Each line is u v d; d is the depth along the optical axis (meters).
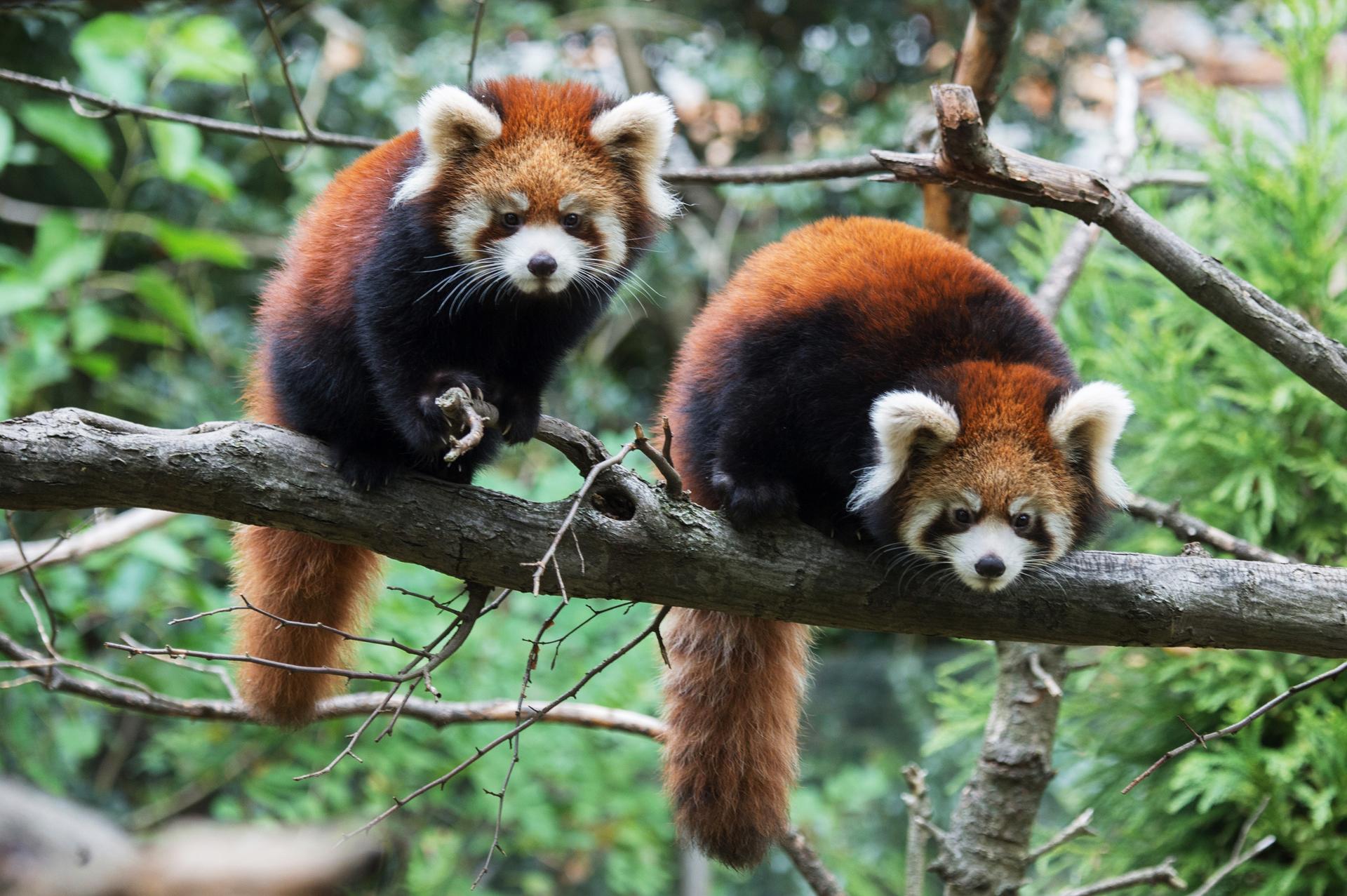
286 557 5.20
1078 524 4.86
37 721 9.11
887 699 12.34
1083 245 6.70
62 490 4.00
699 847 5.45
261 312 5.33
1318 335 4.49
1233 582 4.51
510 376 5.36
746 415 5.01
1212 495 6.89
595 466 4.05
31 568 5.22
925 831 6.03
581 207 5.19
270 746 8.97
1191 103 7.62
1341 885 6.23
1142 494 7.23
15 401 8.87
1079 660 7.16
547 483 7.95
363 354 4.86
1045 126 13.31
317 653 5.25
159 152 8.32
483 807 8.52
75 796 9.48
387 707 5.60
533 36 13.61
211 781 9.38
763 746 5.52
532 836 8.87
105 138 8.46
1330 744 6.11
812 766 11.70
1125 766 6.89
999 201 12.68
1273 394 6.75
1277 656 6.47
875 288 5.12
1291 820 6.32
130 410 11.13
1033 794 6.00
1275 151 7.43
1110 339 7.60
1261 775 6.20
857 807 10.53
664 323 14.28
